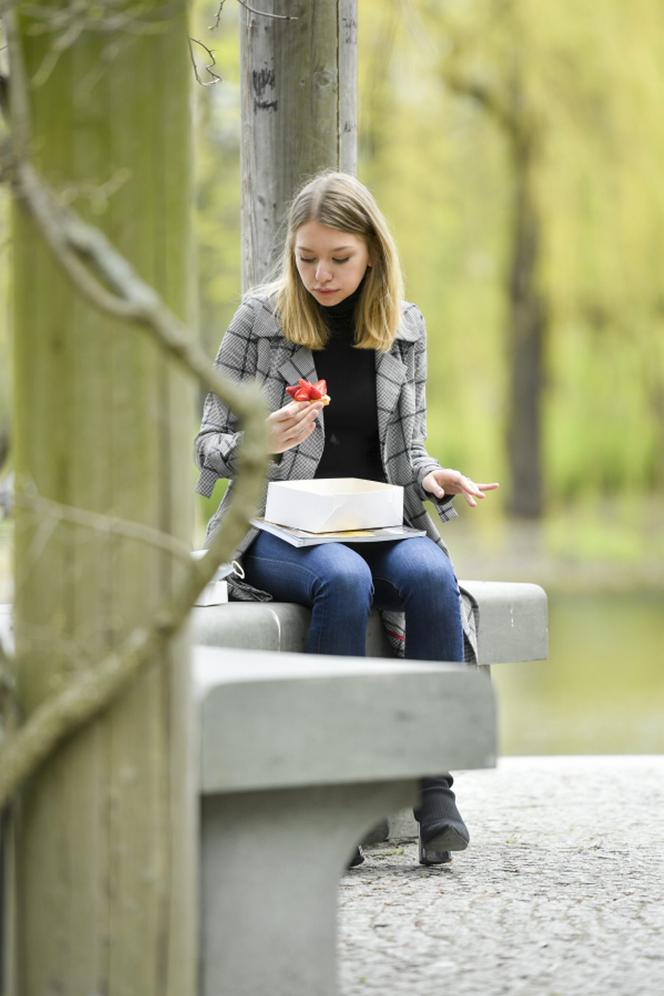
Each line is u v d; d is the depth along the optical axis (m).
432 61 25.52
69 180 3.86
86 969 3.83
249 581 6.90
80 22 3.71
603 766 9.48
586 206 25.95
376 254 6.86
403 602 6.65
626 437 29.48
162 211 3.92
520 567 30.11
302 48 7.79
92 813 3.81
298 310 6.90
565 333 28.67
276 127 7.86
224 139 22.14
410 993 4.87
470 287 28.66
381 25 22.34
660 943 5.45
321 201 6.66
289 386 6.77
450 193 27.53
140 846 3.81
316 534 6.59
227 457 6.73
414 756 4.23
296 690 4.11
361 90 22.31
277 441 6.34
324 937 4.32
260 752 4.08
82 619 3.84
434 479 6.89
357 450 7.09
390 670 4.22
